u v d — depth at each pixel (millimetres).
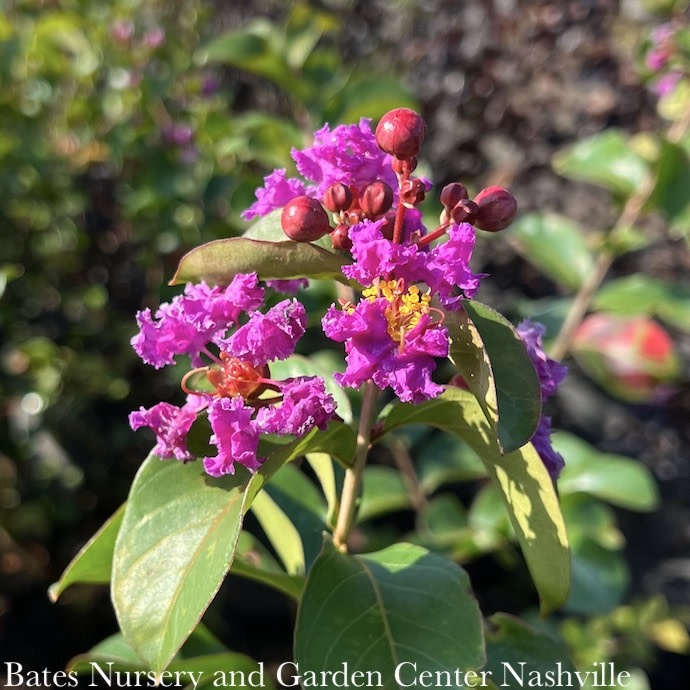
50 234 459
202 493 150
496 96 480
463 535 318
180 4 515
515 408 132
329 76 367
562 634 343
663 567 427
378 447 467
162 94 442
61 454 445
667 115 338
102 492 459
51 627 443
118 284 479
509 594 448
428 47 498
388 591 151
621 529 438
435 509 332
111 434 452
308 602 148
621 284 325
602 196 455
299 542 195
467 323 130
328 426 147
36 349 418
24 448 434
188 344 147
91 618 450
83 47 461
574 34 456
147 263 456
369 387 161
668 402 441
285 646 455
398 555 160
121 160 446
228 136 384
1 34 454
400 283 132
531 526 156
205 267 149
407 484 347
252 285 144
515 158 478
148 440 453
